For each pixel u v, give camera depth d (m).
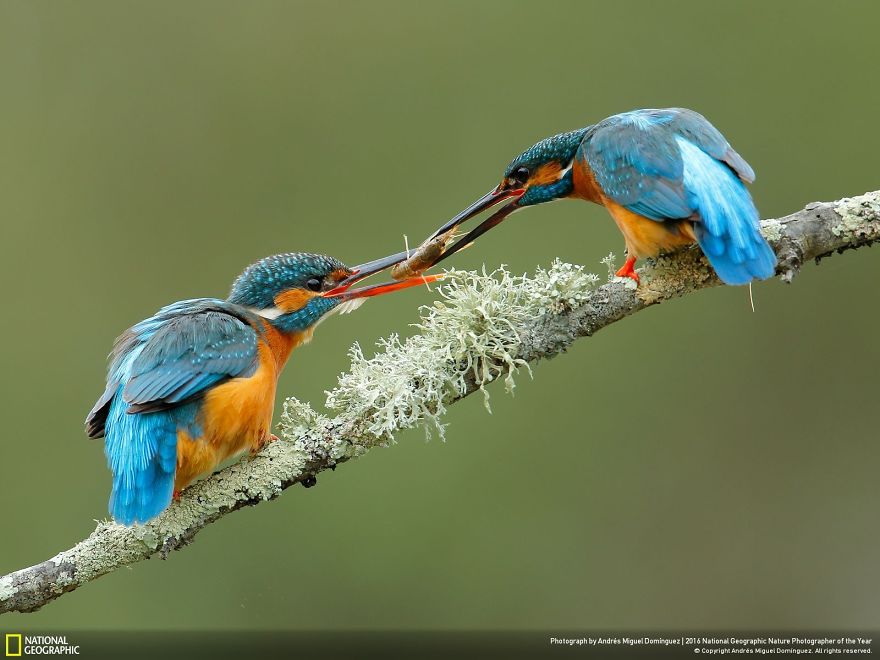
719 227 6.93
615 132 7.87
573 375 13.36
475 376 7.06
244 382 7.41
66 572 6.64
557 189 8.72
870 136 13.96
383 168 14.55
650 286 7.14
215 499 6.83
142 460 6.91
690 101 14.25
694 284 7.12
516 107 14.67
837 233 7.07
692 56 14.27
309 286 8.69
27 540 12.64
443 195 14.37
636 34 14.68
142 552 6.75
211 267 14.25
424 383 6.98
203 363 7.29
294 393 12.90
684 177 7.21
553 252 13.60
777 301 13.45
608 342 13.45
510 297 7.16
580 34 14.56
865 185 13.92
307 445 6.93
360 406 6.99
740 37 14.38
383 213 14.43
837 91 14.07
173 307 8.21
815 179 14.05
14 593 6.57
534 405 13.22
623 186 7.50
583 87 14.45
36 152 14.27
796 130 14.16
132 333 7.98
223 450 7.39
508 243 13.66
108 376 7.78
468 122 14.58
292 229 14.40
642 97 14.59
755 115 14.29
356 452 6.95
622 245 13.47
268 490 6.88
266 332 8.36
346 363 13.00
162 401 7.04
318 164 14.52
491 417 13.16
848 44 14.05
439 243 8.83
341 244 14.36
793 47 14.21
